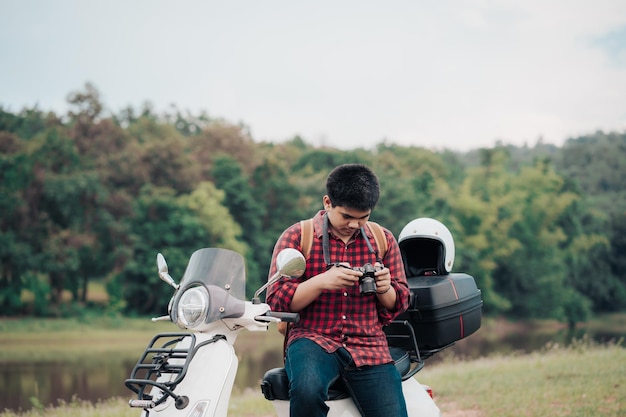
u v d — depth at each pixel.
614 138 111.88
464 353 34.88
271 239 60.19
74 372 30.50
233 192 59.25
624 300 73.19
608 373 8.98
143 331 47.47
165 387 3.07
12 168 55.97
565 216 71.56
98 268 55.75
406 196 62.47
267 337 45.59
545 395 7.71
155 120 79.56
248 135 82.94
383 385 3.55
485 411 7.21
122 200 57.28
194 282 3.32
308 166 77.12
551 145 125.50
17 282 52.19
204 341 3.27
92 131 66.12
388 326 4.24
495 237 64.88
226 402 3.22
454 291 4.25
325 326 3.63
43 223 54.53
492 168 77.50
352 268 3.46
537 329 58.25
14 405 20.70
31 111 74.31
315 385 3.36
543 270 65.06
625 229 75.56
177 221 52.72
